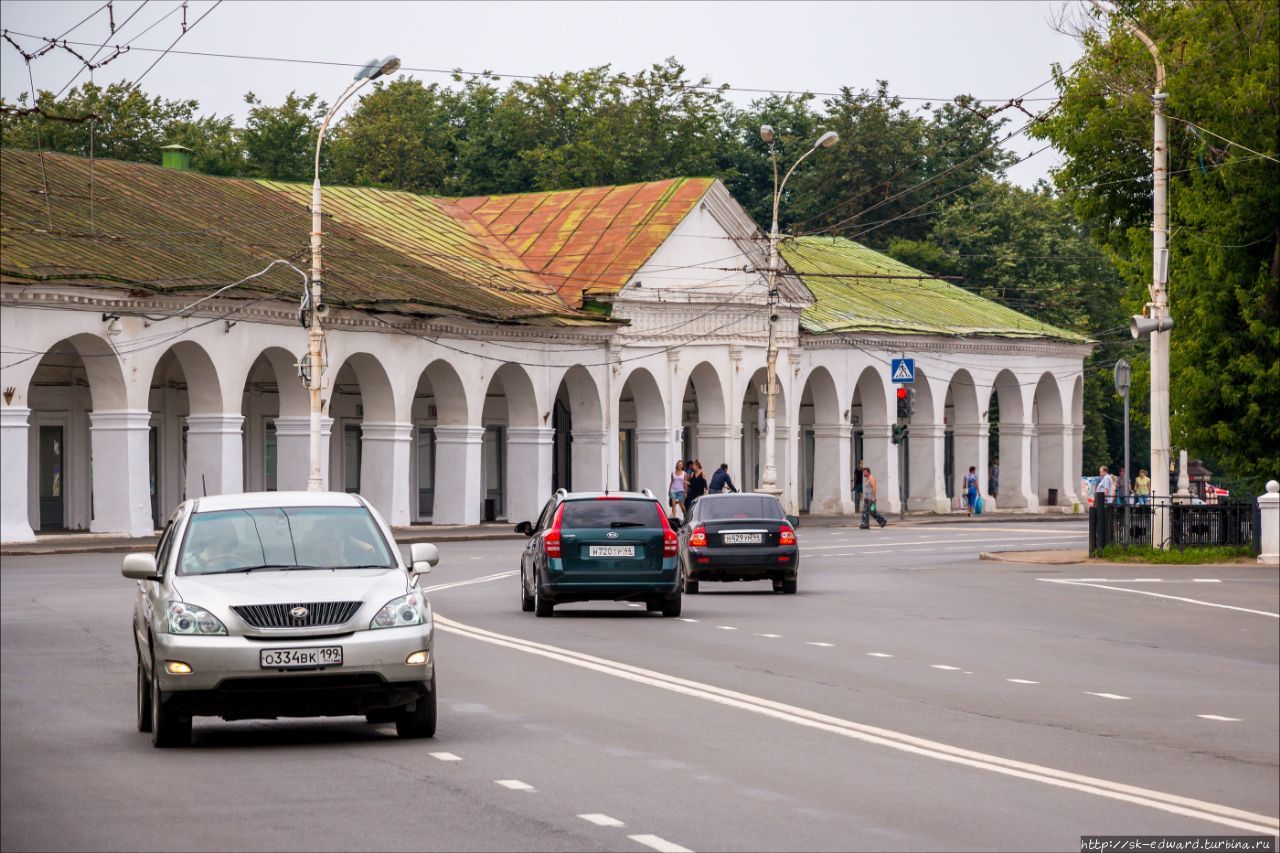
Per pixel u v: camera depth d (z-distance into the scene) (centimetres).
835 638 5997
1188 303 11325
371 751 3506
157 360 11538
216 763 3356
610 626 6322
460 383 14162
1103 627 6619
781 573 7956
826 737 3756
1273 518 9981
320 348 11531
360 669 3441
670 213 16400
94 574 8750
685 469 16650
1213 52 11075
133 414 11356
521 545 12225
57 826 2717
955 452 19550
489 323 14238
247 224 13888
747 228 16988
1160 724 4138
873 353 18225
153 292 11281
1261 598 7875
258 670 3403
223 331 11969
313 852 2522
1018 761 3503
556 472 17300
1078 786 3225
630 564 6606
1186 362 11369
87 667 5050
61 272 10725
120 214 12581
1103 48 11575
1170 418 11575
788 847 2588
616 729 3822
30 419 12156
